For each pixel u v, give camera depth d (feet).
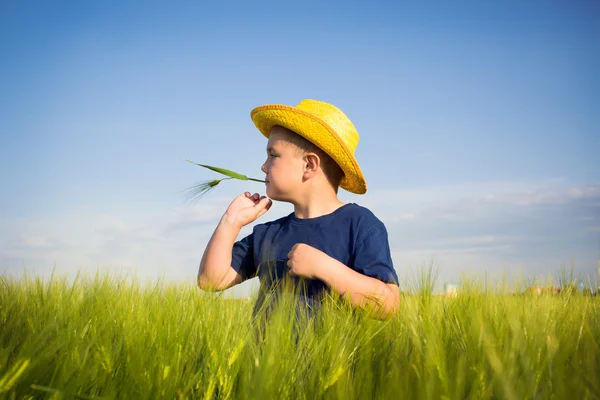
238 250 4.79
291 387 2.93
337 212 4.41
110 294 4.40
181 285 4.23
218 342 3.18
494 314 3.74
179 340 3.18
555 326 3.51
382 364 3.09
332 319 3.48
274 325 3.10
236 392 3.00
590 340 3.21
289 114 4.47
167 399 2.77
